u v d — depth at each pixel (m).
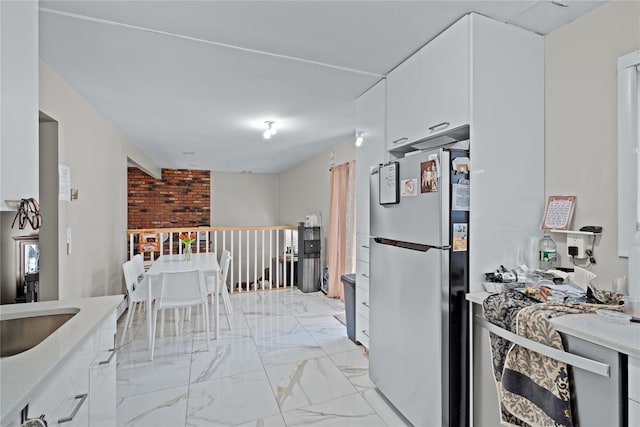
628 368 0.99
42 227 2.41
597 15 1.65
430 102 1.97
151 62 2.25
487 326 1.50
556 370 1.16
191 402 2.12
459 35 1.75
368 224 2.77
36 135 1.21
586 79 1.69
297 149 5.34
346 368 2.61
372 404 2.12
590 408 1.08
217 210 7.93
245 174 8.22
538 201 1.87
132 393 2.22
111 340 1.57
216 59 2.22
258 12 1.70
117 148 3.95
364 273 2.84
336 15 1.73
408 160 1.90
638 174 1.48
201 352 2.90
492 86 1.74
